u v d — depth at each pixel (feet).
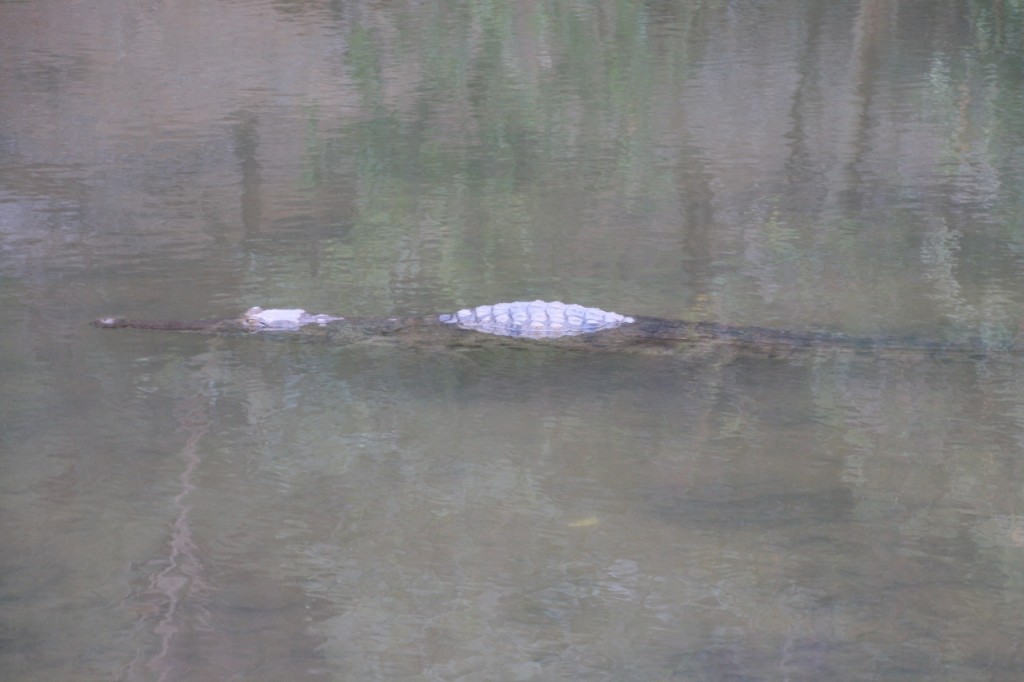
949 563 28.12
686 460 33.42
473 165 66.13
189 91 84.53
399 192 60.85
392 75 90.74
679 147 69.82
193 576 27.84
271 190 61.00
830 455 33.65
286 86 86.69
